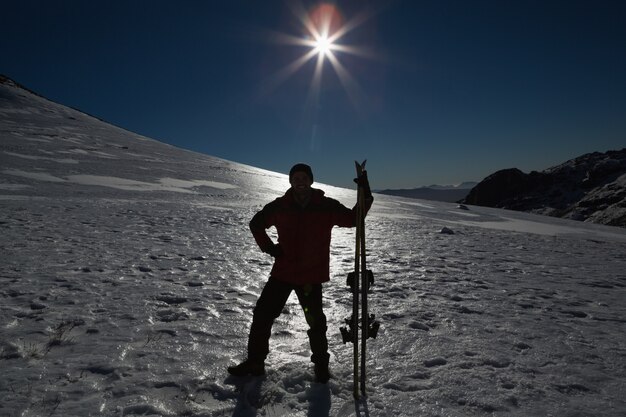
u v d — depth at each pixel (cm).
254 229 332
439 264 980
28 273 641
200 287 630
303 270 334
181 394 306
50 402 283
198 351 383
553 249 1505
